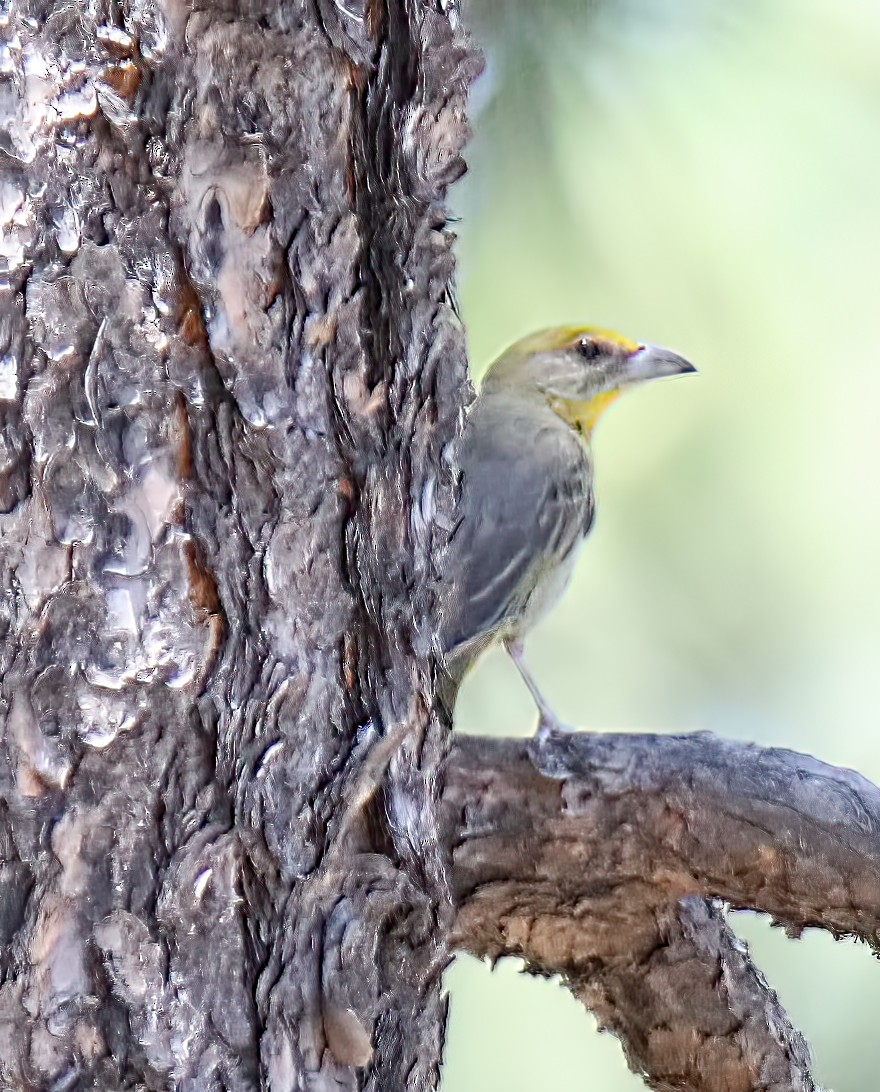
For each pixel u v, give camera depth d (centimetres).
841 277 594
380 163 361
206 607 324
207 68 321
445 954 377
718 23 557
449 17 382
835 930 445
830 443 645
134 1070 313
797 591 666
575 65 551
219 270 325
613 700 682
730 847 439
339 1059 341
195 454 322
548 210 562
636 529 680
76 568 310
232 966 325
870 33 561
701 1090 472
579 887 459
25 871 307
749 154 569
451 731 455
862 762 652
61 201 307
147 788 317
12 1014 305
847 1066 607
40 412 306
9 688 305
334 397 347
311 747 343
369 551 358
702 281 585
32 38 302
